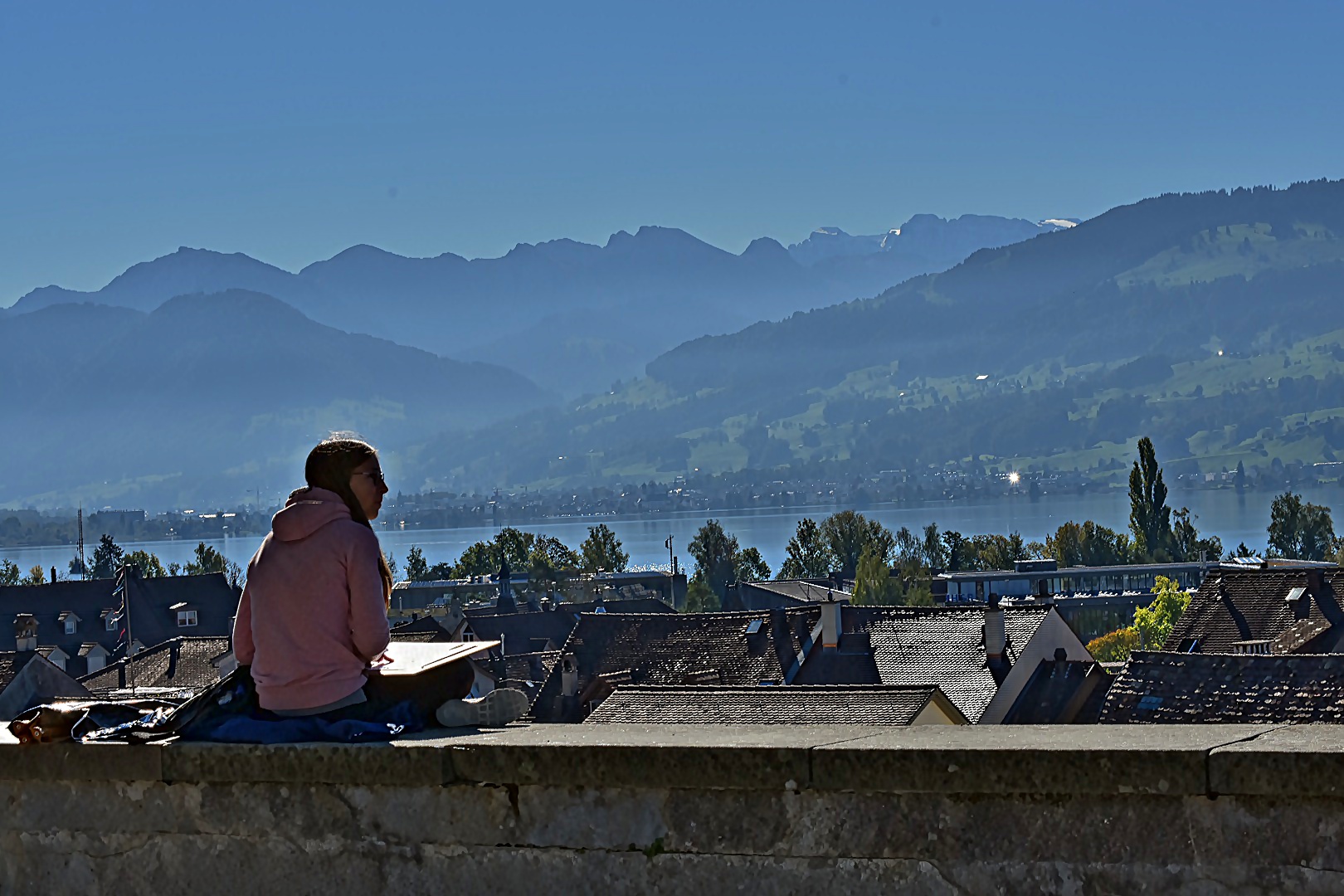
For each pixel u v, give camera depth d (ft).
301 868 24.09
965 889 20.81
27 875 25.57
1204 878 19.74
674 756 22.08
